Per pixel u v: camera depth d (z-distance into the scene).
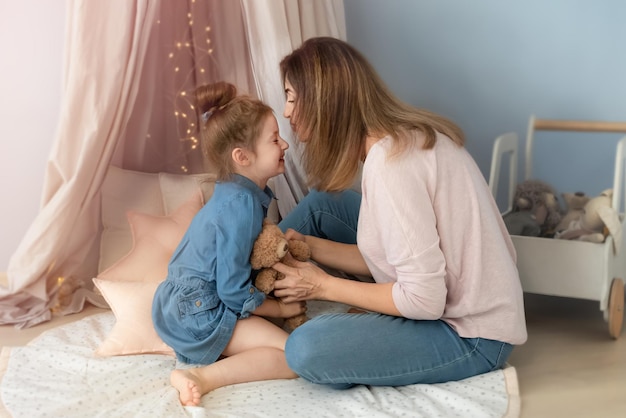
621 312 2.07
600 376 1.82
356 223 2.07
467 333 1.64
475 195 1.60
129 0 2.00
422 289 1.54
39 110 2.44
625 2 2.61
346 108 1.59
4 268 2.51
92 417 1.54
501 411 1.56
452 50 2.67
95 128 2.04
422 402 1.58
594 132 2.67
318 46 1.63
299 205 2.08
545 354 1.96
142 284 1.98
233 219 1.71
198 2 2.32
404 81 2.68
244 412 1.56
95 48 2.01
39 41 2.40
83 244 2.26
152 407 1.56
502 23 2.64
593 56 2.64
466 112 2.71
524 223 2.19
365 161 1.59
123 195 2.29
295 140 2.04
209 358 1.76
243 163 1.76
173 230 2.14
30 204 2.49
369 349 1.59
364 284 1.66
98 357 1.82
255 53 2.12
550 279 2.09
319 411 1.57
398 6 2.63
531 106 2.70
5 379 1.72
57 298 2.23
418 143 1.57
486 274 1.61
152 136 2.42
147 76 2.33
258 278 1.76
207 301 1.75
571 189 2.74
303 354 1.58
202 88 1.83
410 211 1.52
